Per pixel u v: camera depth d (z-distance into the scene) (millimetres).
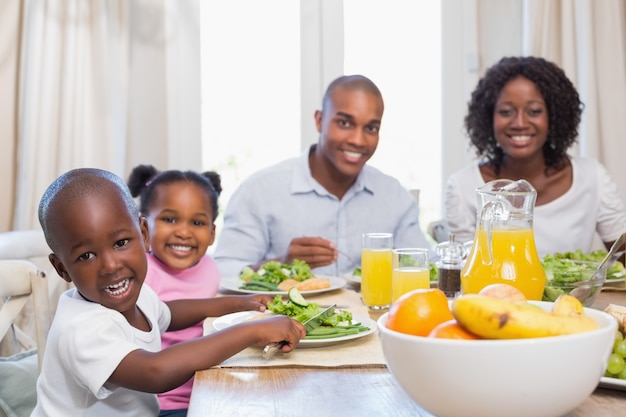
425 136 3352
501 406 752
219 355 1115
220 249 2410
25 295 1605
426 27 3316
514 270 1230
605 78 3178
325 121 2359
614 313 1053
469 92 3277
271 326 1165
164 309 1539
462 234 2609
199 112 3193
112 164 2939
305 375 1070
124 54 3000
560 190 2545
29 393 1646
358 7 3291
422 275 1452
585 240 2553
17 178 2902
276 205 2424
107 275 1194
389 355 804
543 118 2492
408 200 2549
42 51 2854
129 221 1223
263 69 3258
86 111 2920
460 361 741
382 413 892
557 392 751
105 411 1224
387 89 3326
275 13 3252
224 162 3270
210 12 3219
